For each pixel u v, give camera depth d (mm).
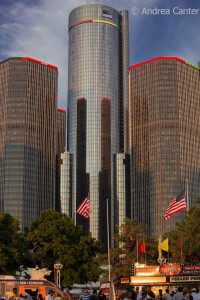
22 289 52969
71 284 98062
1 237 97062
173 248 112250
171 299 38625
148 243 138875
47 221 103000
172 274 66812
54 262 99688
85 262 102375
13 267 97000
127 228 142500
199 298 36281
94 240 105688
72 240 103938
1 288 53031
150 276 67812
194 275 63625
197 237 102625
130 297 27719
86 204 98125
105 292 47219
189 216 110875
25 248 100375
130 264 134000
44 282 53438
